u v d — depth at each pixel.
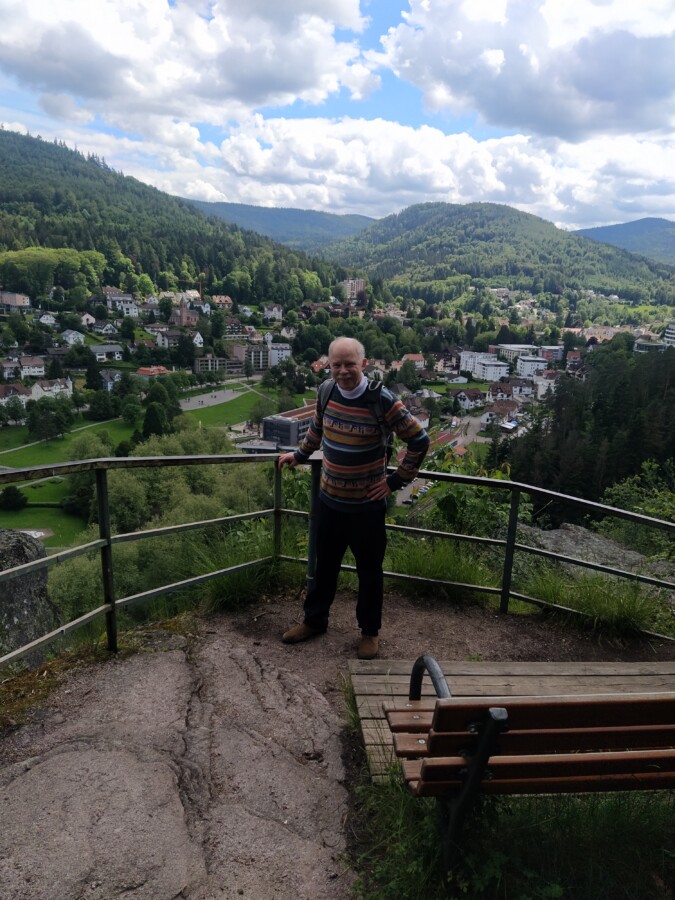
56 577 11.41
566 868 1.70
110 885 1.68
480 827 1.71
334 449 2.76
